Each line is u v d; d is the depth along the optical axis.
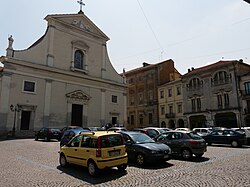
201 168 9.02
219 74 38.06
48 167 9.54
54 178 7.68
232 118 35.47
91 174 7.91
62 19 34.47
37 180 7.41
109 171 8.73
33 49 30.55
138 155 9.93
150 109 49.78
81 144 8.79
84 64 36.31
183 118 42.81
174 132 12.64
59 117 31.50
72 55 34.75
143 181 7.12
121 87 41.34
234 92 35.50
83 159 8.42
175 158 11.88
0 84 28.20
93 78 36.56
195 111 40.81
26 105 28.44
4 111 26.42
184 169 8.91
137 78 54.00
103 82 38.38
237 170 8.43
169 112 45.97
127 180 7.29
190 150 11.37
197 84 41.25
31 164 10.21
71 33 35.41
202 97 40.03
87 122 34.91
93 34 38.53
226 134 18.88
